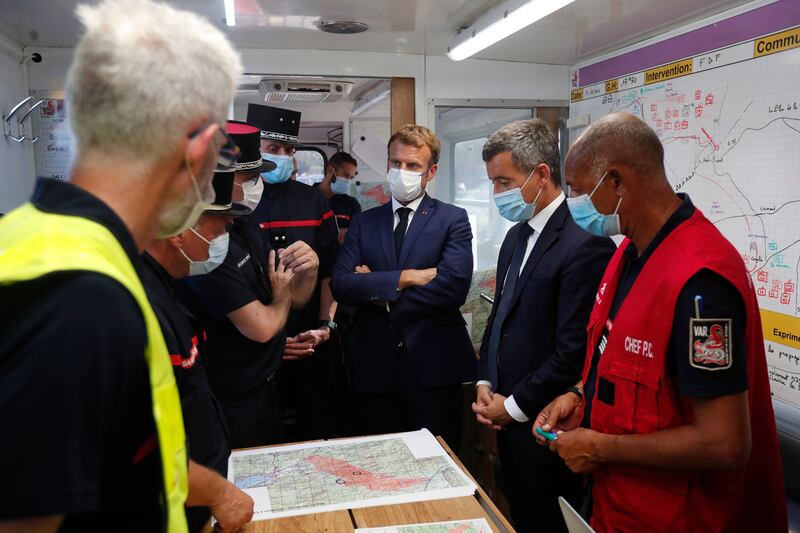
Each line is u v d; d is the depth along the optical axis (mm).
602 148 1392
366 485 1522
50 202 661
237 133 1979
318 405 2764
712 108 2660
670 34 2881
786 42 2297
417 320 2439
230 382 1958
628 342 1365
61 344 573
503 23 2408
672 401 1311
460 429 2543
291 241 2699
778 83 2340
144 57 658
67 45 3111
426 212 2541
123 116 656
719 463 1219
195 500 1202
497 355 2139
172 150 693
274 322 1945
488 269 3846
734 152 2557
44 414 560
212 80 718
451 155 3748
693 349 1216
